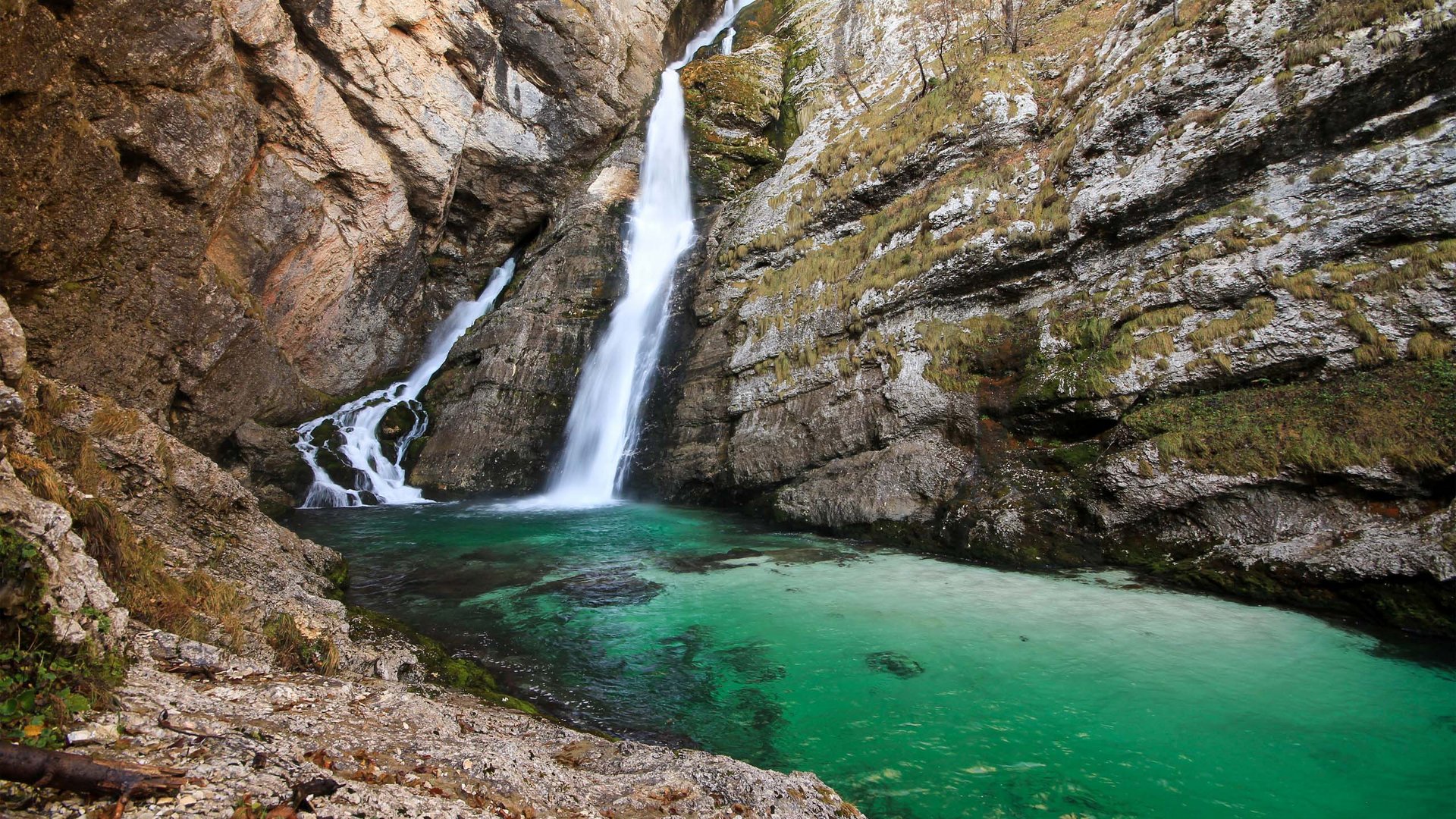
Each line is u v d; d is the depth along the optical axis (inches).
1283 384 406.6
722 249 842.8
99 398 303.7
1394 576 319.0
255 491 661.9
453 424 827.4
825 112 988.6
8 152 429.1
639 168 1037.2
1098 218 527.2
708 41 1348.4
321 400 826.2
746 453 647.1
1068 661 295.0
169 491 304.5
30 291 460.8
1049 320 532.7
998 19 910.4
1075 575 417.7
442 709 192.5
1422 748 223.6
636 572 448.5
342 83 790.5
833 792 189.8
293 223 745.0
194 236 565.3
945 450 534.9
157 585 236.1
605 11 1048.8
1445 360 354.6
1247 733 235.3
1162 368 446.9
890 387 579.2
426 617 362.3
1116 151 556.7
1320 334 396.5
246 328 656.4
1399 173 401.7
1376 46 422.3
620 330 876.6
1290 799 199.9
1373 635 311.7
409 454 836.6
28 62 432.1
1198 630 323.6
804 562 467.2
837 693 272.2
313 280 806.5
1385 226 396.8
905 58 974.4
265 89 719.1
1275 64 478.3
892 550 498.6
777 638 329.7
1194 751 225.5
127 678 156.3
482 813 134.0
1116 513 426.0
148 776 108.8
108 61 489.7
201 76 564.1
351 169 810.8
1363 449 350.6
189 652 189.6
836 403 610.2
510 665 301.9
